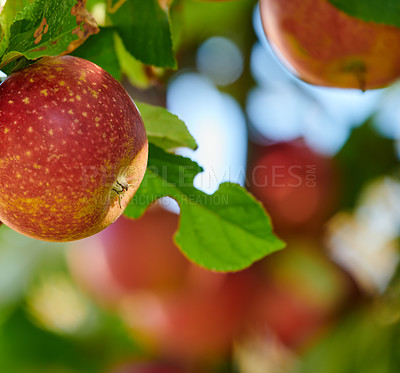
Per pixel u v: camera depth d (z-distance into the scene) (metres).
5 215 0.61
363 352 0.90
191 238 0.70
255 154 0.94
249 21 0.95
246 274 0.94
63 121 0.59
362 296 0.92
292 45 0.70
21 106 0.59
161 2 0.68
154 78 0.76
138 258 0.92
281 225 0.92
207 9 0.93
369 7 0.67
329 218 0.93
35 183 0.59
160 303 0.96
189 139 0.66
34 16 0.59
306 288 0.92
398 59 0.69
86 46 0.67
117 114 0.60
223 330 0.95
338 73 0.70
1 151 0.59
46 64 0.61
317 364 0.90
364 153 0.94
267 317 0.93
